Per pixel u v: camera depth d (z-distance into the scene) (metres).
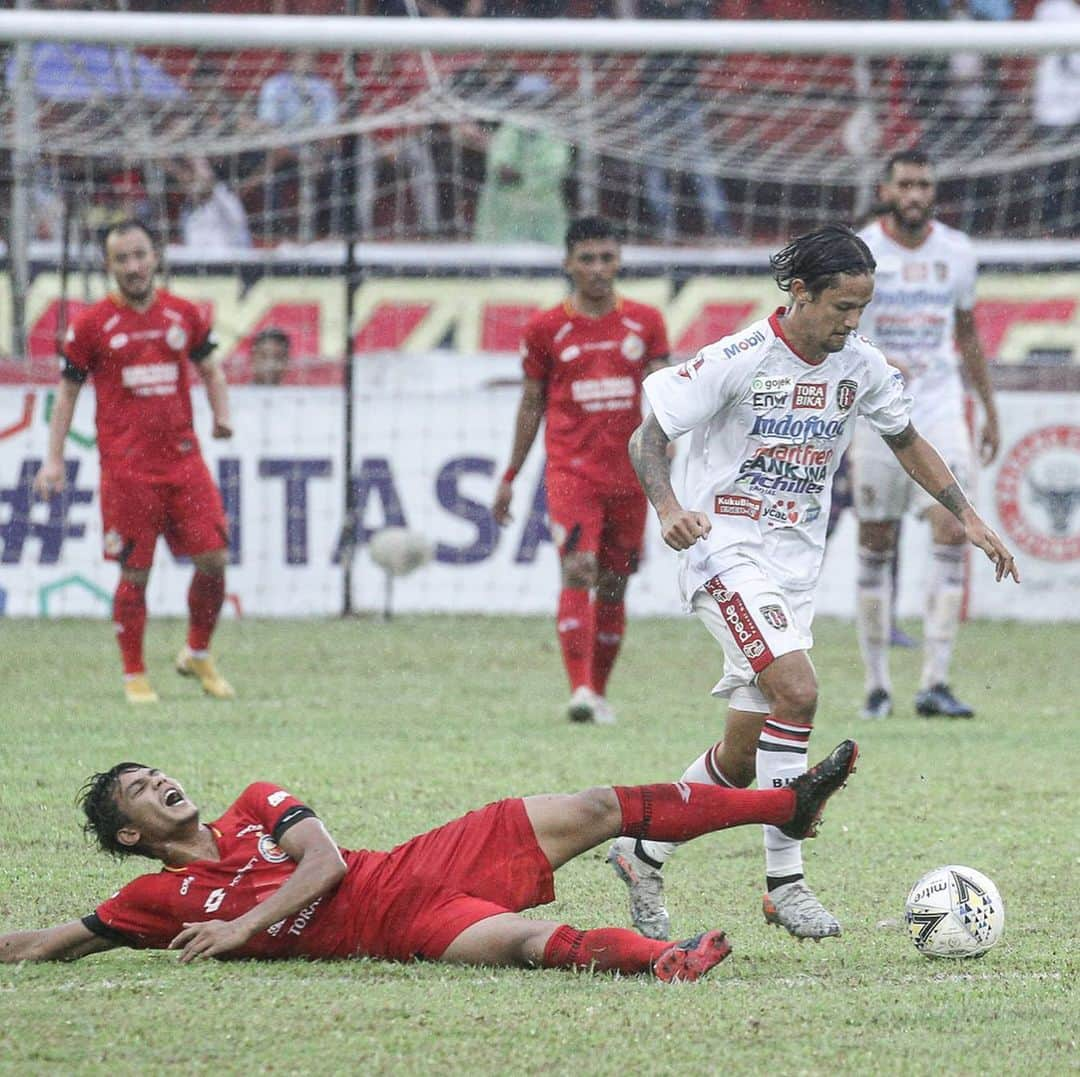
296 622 46.09
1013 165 56.44
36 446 46.31
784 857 17.50
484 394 47.56
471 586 47.88
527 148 58.25
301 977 15.56
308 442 47.03
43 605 46.62
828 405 17.91
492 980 15.35
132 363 33.12
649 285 56.66
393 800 24.16
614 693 36.16
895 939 17.66
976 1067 13.21
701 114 56.97
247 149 51.06
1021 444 47.84
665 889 19.95
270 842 16.19
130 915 16.08
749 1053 13.45
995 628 46.84
